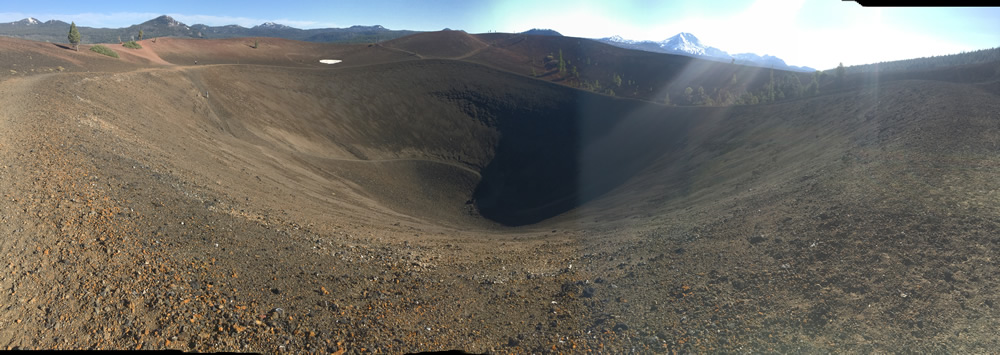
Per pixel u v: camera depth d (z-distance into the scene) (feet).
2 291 18.56
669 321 24.20
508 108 192.34
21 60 101.50
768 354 19.62
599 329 24.41
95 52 151.02
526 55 361.51
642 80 309.42
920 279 22.53
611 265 36.68
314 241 38.09
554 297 30.32
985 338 17.48
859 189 38.22
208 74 131.23
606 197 93.50
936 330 18.74
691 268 31.35
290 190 62.03
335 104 159.02
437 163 142.51
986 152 43.19
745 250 32.09
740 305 24.49
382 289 30.12
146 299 20.84
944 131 54.08
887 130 64.59
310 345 20.44
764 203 44.14
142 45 228.43
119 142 50.21
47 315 18.08
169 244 27.84
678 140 133.28
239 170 62.03
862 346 18.85
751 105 136.87
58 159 36.83
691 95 240.12
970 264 22.71
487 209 118.73
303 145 114.83
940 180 36.22
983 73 150.30
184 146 63.05
